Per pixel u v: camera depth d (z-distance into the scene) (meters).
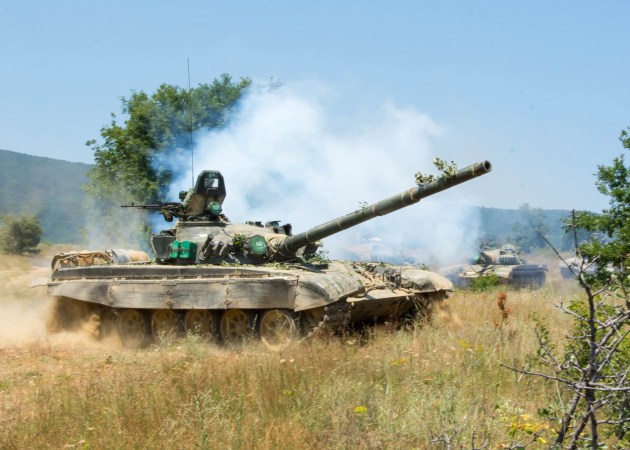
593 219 14.45
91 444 8.39
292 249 16.91
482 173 12.81
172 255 17.42
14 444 8.42
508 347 12.21
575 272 6.32
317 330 14.41
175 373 11.38
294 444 8.12
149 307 16.52
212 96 34.00
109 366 13.77
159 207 18.95
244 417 9.08
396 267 18.28
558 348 12.20
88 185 33.62
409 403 9.20
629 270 7.63
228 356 13.27
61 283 18.47
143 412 9.18
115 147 33.25
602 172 14.81
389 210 14.59
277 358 12.34
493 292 25.88
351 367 11.38
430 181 13.71
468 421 8.20
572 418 7.28
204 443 7.90
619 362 8.22
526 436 8.11
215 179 18.58
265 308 15.19
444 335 14.48
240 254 17.33
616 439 7.66
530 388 9.91
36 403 10.20
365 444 8.01
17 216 57.19
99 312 18.27
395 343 13.88
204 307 15.63
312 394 9.63
